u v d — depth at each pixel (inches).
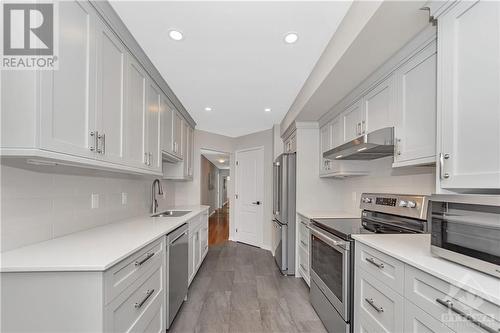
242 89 106.7
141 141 78.7
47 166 55.3
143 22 61.7
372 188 100.0
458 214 40.2
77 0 47.8
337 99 95.7
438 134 45.6
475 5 39.1
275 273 131.0
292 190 131.8
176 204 169.2
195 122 163.0
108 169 66.2
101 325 40.4
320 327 81.4
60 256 44.6
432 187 68.6
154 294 63.8
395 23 50.8
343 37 61.7
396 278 47.9
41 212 54.1
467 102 40.3
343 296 67.2
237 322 83.8
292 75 92.9
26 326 40.2
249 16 59.5
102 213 77.9
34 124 38.9
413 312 43.1
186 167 145.8
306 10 57.6
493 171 36.0
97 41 54.4
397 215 76.7
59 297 40.3
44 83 40.2
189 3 55.1
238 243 196.5
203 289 110.2
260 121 161.0
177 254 83.8
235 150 209.8
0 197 45.3
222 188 530.3
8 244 47.0
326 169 118.7
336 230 73.9
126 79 68.0
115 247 50.9
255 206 187.9
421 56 56.4
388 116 69.2
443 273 36.5
